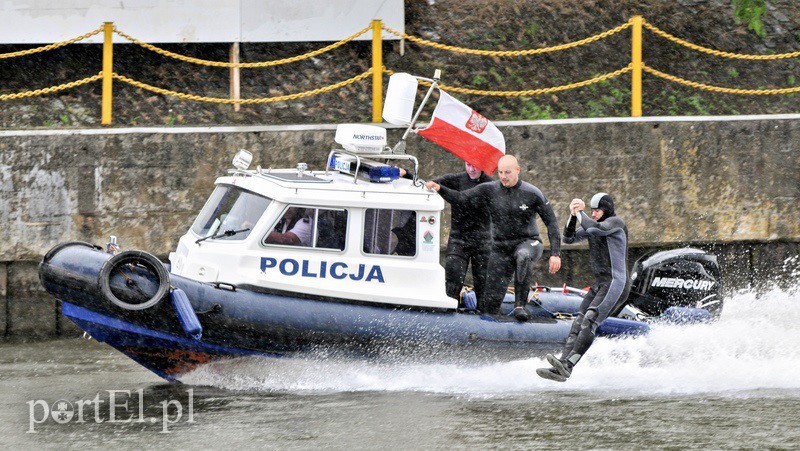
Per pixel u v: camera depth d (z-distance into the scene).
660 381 33.75
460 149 35.56
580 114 50.69
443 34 53.59
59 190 43.12
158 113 48.88
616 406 30.28
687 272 36.75
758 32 55.62
